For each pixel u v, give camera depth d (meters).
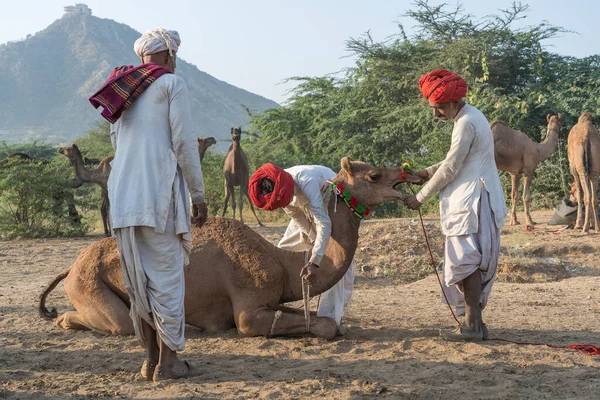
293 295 5.57
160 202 4.25
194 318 5.74
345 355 5.07
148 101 4.34
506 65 25.30
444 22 27.06
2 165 17.06
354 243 5.33
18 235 16.58
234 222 5.75
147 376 4.50
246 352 5.18
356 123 26.62
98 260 5.74
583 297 7.82
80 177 15.25
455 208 5.20
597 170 13.41
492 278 5.42
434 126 23.22
